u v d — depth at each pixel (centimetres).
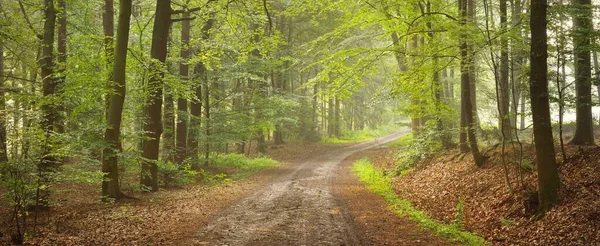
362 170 2261
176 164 1781
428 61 1478
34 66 1294
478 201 1170
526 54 1203
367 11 1398
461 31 1187
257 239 873
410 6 1371
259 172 2344
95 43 1591
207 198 1430
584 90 1269
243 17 1742
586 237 747
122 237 870
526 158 1286
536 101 927
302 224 1019
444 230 934
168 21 1505
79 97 1238
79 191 1516
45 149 909
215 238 881
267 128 2531
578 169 1025
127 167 1516
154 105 1514
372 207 1247
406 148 2295
